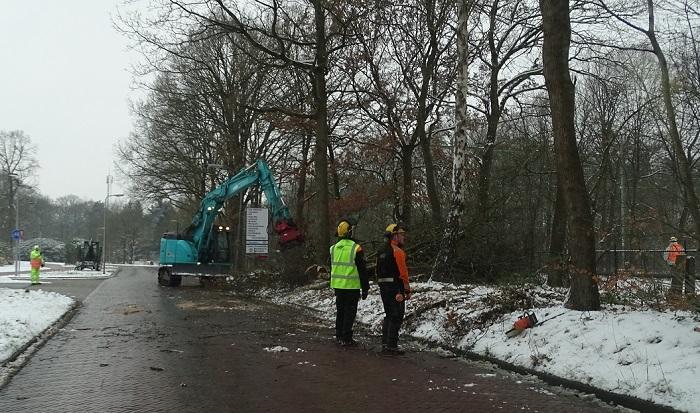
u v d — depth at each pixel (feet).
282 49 61.77
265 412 18.72
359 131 83.51
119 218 305.32
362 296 31.01
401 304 29.60
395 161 83.30
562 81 29.58
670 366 20.18
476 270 53.21
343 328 31.71
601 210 67.82
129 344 31.68
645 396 19.25
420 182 73.72
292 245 64.85
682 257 28.27
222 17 68.90
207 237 84.07
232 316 45.83
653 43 27.43
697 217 24.88
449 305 35.99
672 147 26.12
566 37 29.84
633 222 29.22
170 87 110.22
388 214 84.17
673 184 28.68
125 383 22.59
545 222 81.92
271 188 70.38
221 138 114.93
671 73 26.81
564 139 29.37
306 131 87.66
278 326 39.73
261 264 80.33
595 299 28.76
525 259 56.18
